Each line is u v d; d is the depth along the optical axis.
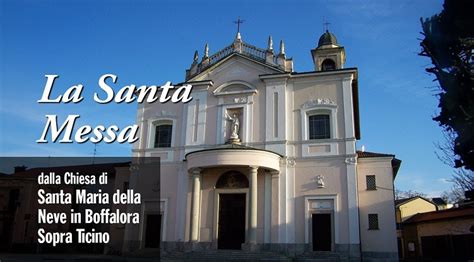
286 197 27.45
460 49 9.37
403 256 42.94
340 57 35.75
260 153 26.72
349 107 28.25
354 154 27.27
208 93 31.09
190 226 27.12
